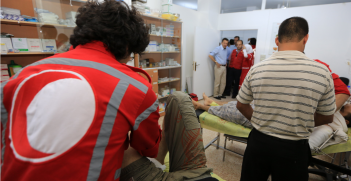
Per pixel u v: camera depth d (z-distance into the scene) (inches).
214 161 80.1
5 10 69.4
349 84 136.0
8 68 74.5
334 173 65.4
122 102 15.6
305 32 35.8
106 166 15.0
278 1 164.9
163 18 129.6
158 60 143.9
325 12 138.9
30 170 12.0
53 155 12.4
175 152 32.3
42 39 78.9
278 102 35.5
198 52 170.2
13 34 76.6
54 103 12.9
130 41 20.9
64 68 15.3
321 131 57.9
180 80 161.6
